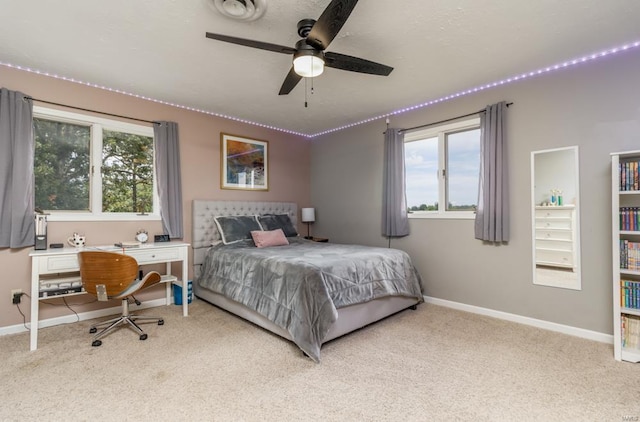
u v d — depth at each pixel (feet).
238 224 13.06
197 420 5.23
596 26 7.16
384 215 13.43
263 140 15.67
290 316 7.94
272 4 6.32
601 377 6.57
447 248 11.80
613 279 7.48
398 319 10.32
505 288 10.30
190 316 10.57
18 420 5.22
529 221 9.77
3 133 8.82
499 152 10.15
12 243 8.89
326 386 6.27
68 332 9.11
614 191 7.44
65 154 10.27
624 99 8.16
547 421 5.20
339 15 5.42
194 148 13.11
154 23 7.03
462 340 8.55
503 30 7.31
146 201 11.98
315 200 17.49
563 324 9.13
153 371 6.82
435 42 7.83
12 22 6.98
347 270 8.86
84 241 10.11
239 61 8.85
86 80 10.15
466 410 5.49
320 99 11.89
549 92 9.36
